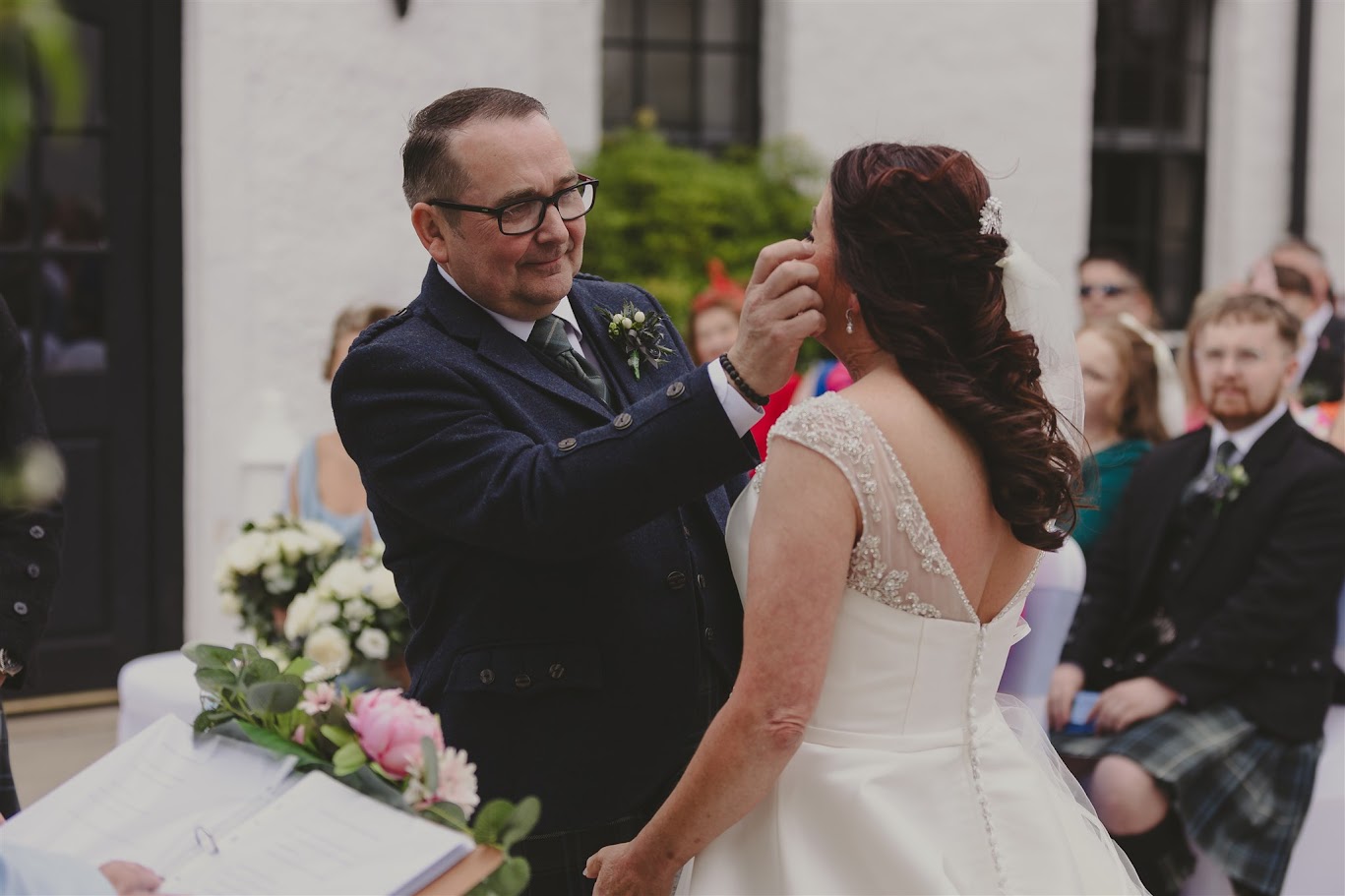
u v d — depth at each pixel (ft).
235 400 17.19
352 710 5.38
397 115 17.62
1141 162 24.93
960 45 22.04
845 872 5.83
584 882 6.83
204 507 17.22
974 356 5.87
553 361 7.10
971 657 6.05
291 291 17.34
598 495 6.14
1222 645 11.25
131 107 16.90
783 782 5.97
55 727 16.42
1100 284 18.66
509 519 6.30
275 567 11.19
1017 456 5.78
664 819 5.96
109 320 17.03
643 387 7.47
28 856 4.81
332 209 17.44
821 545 5.58
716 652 7.12
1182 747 11.03
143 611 17.39
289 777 5.30
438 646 7.03
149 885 4.88
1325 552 11.27
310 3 17.11
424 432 6.64
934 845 5.87
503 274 6.82
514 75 18.22
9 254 16.46
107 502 17.16
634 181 20.21
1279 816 10.99
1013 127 22.39
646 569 6.91
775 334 5.98
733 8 22.29
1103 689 12.21
